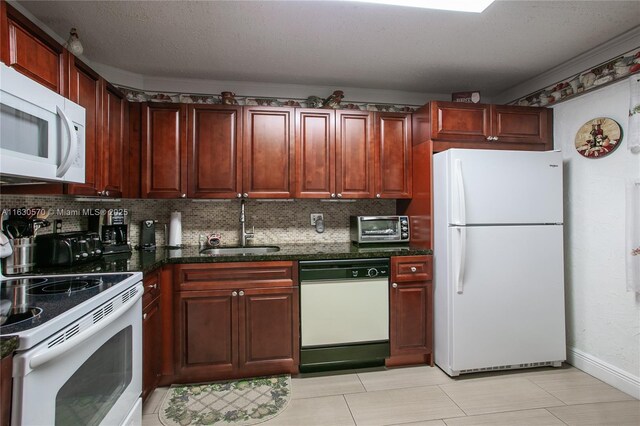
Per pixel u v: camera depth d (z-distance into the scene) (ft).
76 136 4.23
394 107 9.87
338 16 6.06
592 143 7.36
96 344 3.72
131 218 8.62
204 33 6.61
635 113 6.44
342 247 8.61
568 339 8.05
